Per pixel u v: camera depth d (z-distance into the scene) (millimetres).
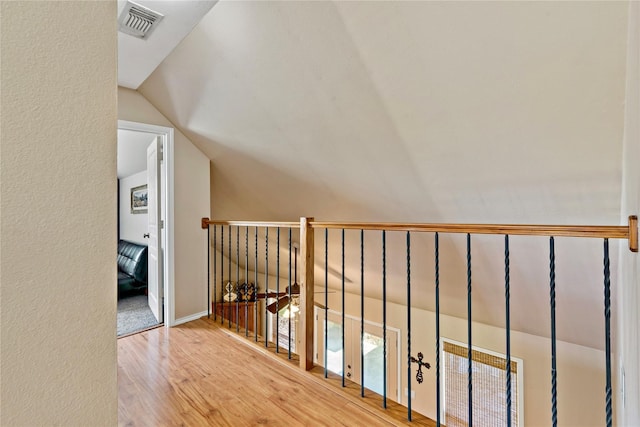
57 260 393
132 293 4648
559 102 1590
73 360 405
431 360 4133
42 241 382
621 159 1641
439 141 2086
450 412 3947
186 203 3283
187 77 2594
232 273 6172
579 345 3145
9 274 359
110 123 444
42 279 382
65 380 398
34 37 381
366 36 1752
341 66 1960
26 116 372
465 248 2814
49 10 393
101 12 441
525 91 1623
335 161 2693
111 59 448
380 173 2574
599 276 2361
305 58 2014
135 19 1928
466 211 2482
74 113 410
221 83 2494
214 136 3109
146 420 1762
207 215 3461
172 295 3146
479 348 3719
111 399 438
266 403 1923
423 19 1572
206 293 3467
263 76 2271
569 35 1374
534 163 1906
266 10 1858
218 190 4195
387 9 1604
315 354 5375
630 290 1399
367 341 4797
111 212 442
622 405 1845
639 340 1075
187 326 3156
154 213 3451
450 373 3969
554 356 1409
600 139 1623
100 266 430
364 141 2371
